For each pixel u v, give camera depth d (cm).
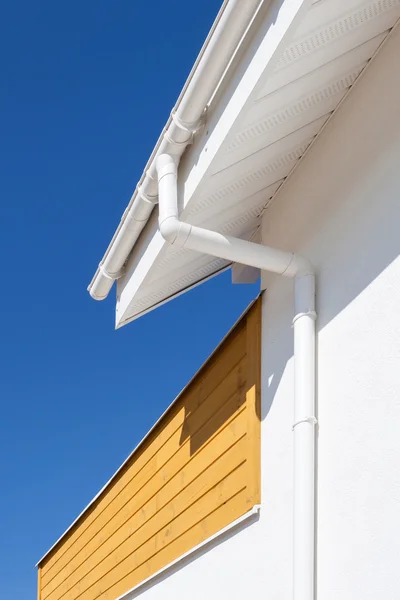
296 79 375
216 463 519
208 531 511
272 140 418
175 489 590
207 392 556
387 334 350
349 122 414
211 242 416
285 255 425
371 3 349
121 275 540
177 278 536
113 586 716
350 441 364
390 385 342
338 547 357
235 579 456
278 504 421
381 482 336
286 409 431
